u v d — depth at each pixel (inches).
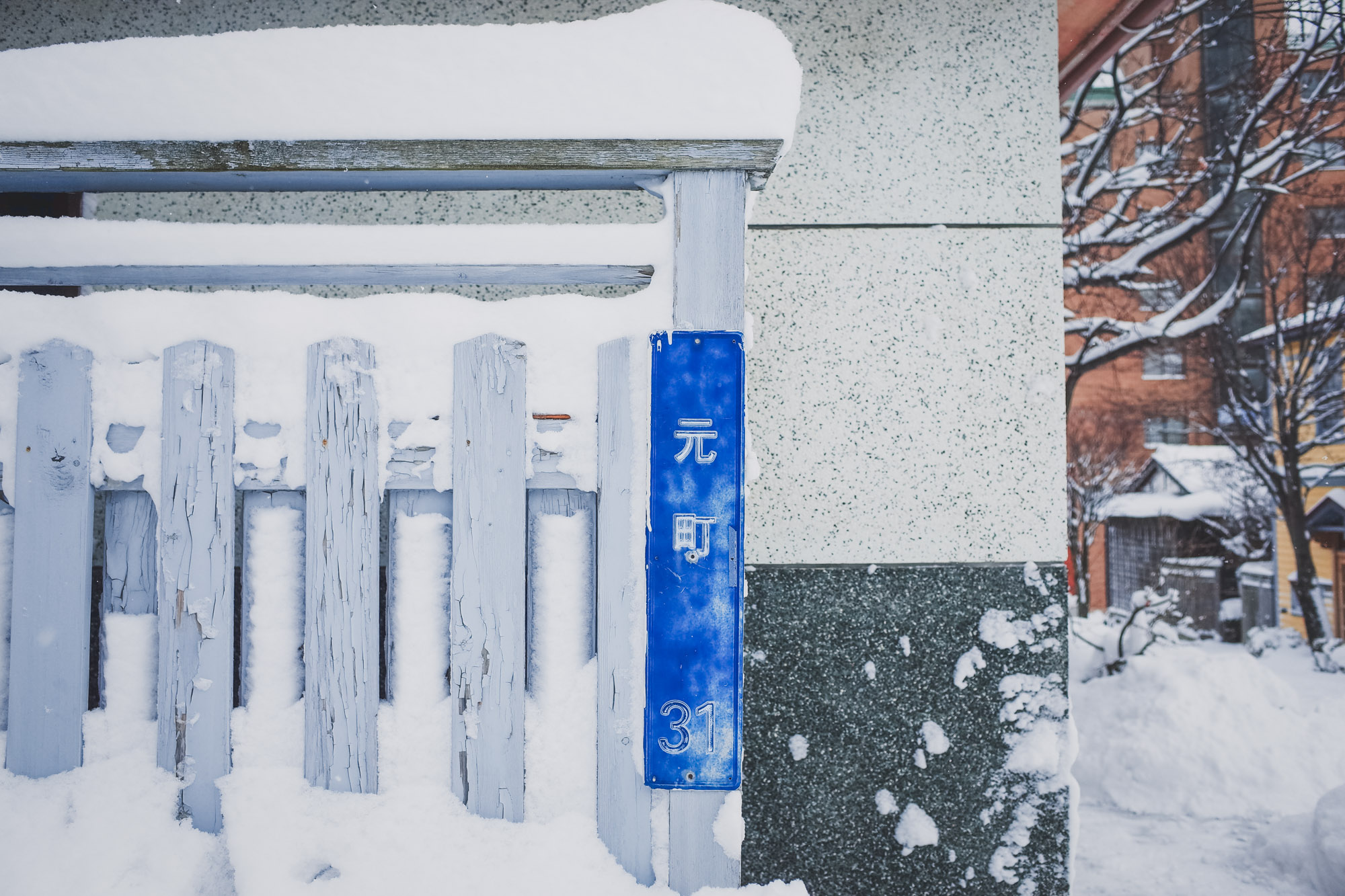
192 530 61.5
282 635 63.0
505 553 61.1
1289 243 405.1
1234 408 419.5
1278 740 150.5
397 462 61.7
